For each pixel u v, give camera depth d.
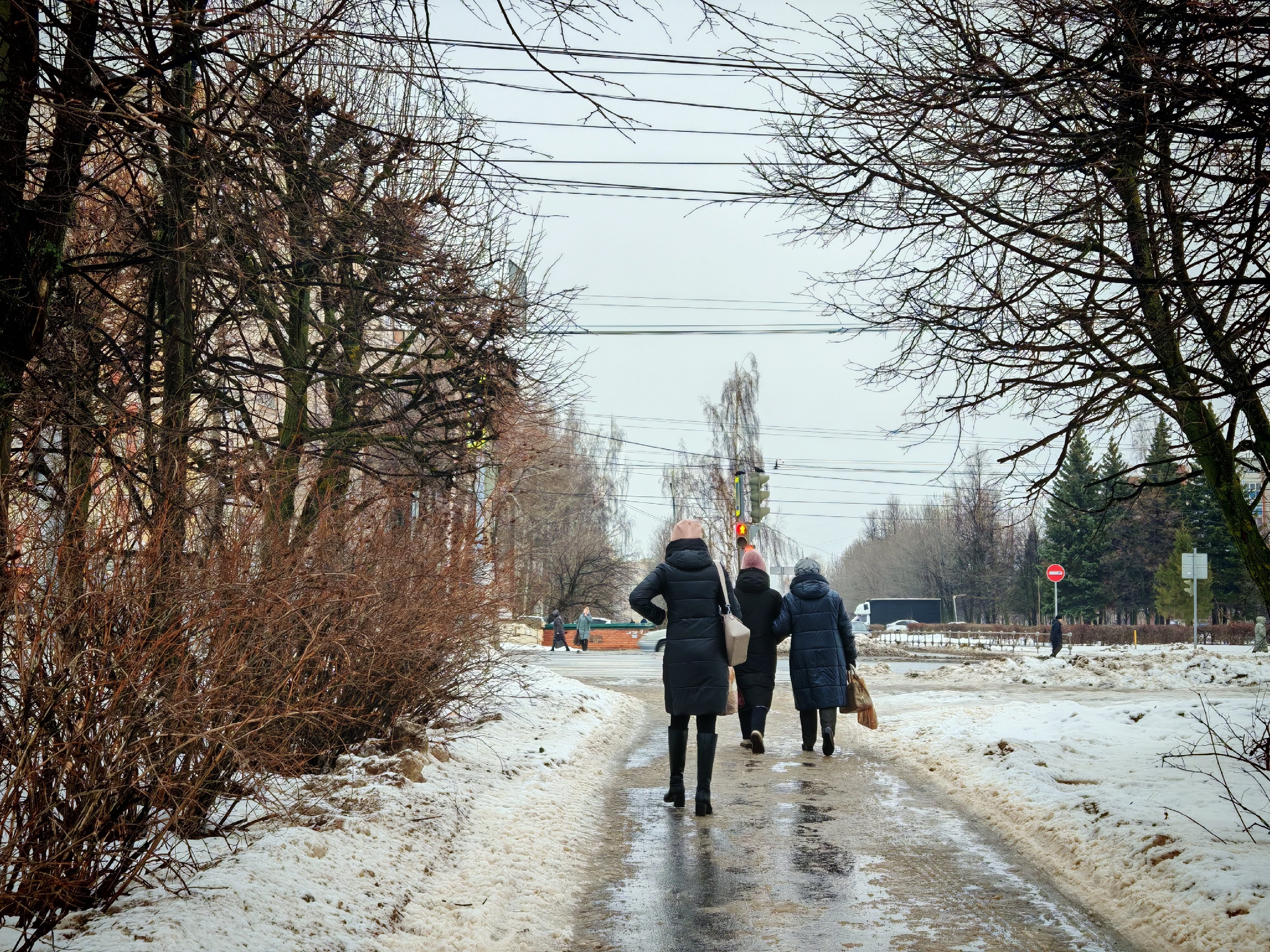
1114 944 4.79
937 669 24.39
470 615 8.90
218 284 8.11
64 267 6.37
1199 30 4.80
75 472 5.39
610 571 54.91
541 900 5.44
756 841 6.89
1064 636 49.03
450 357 11.18
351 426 11.24
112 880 4.09
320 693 5.83
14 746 3.77
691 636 7.80
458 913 5.00
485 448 12.29
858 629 70.12
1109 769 8.59
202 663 4.46
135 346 8.02
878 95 5.48
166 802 4.53
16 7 4.99
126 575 4.21
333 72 8.56
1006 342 6.29
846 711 11.03
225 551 5.17
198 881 4.39
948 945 4.78
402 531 8.46
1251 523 7.36
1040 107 5.16
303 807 5.77
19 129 5.25
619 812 7.88
